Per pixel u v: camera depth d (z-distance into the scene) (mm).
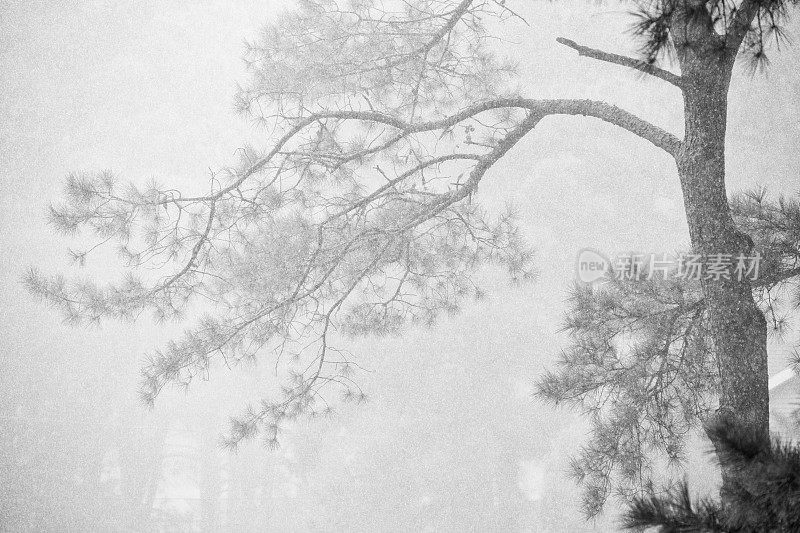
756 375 3297
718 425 1765
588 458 4359
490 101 4773
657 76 3352
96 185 4699
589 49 3402
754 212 4309
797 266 4012
